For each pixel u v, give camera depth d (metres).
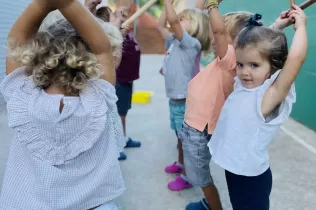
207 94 2.05
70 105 1.18
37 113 1.17
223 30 1.85
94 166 1.25
